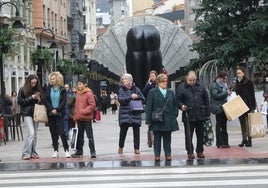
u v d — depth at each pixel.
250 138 15.96
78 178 11.23
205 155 14.26
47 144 19.14
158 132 13.16
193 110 13.43
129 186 10.13
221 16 30.41
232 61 29.22
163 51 45.81
